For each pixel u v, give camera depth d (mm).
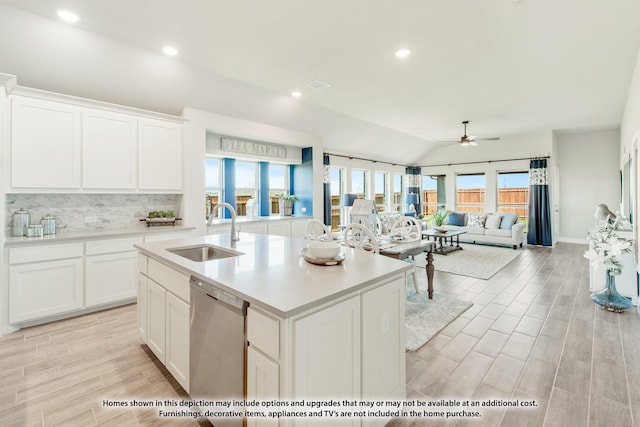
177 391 1906
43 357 2287
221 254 2406
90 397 1843
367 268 1701
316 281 1432
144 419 1664
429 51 3111
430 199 9695
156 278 2109
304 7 2377
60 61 2930
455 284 4191
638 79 3254
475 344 2506
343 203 7473
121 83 3377
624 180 5125
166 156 3855
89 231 3428
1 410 1721
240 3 2336
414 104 4961
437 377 2057
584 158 7434
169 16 2520
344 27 2658
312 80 3889
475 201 8695
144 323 2336
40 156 2922
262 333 1184
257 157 5359
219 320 1426
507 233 6953
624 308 3158
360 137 6914
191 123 4074
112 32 2770
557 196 7699
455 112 5461
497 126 6637
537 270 4938
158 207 4137
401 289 1733
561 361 2242
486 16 2506
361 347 1439
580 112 5492
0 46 2643
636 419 1647
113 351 2373
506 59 3312
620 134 6594
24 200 3139
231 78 3836
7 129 2738
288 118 5164
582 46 3029
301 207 6129
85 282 3059
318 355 1209
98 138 3295
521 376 2064
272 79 3857
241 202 5617
